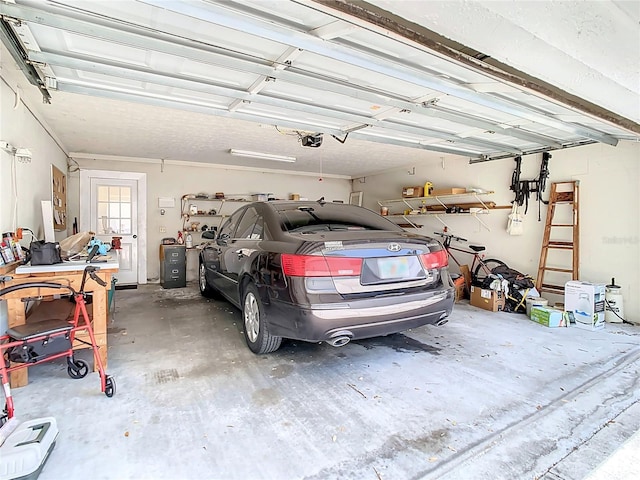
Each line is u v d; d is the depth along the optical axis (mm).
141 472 1615
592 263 4602
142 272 6832
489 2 1463
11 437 1643
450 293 2906
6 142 2871
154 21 1973
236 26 1819
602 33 1699
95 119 4277
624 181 4309
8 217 2924
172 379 2586
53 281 2547
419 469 1646
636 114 2725
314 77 2654
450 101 3195
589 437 1917
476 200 6074
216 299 5355
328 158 6680
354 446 1816
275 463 1683
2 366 1908
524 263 5359
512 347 3303
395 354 3098
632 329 3959
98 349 2477
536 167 5203
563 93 2922
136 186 6773
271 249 2816
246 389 2438
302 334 2480
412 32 1860
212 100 3281
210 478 1583
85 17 1917
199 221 7328
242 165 7551
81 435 1888
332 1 1565
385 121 3885
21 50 2283
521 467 1670
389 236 2787
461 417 2096
